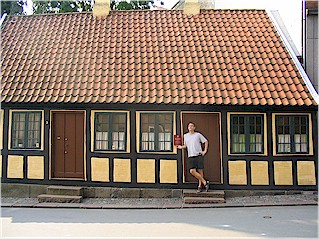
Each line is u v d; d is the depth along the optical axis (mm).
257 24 14172
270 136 11508
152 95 11477
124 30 14117
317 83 13000
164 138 11617
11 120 11938
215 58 12750
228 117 11555
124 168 11609
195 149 11102
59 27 14375
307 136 11555
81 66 12609
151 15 14859
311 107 11312
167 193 11484
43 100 11453
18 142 11938
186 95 11445
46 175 11758
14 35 14070
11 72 12484
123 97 11445
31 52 13273
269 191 11477
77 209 10367
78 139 11906
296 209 10047
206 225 8531
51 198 11055
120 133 11672
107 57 12906
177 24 14320
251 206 10406
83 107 11672
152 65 12539
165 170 11539
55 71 12453
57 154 11953
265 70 12289
